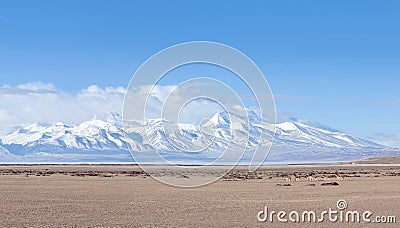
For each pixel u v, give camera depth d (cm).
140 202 4544
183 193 5575
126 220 3338
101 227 3039
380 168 18562
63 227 3042
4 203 4453
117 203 4462
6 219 3388
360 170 15825
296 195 5322
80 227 3041
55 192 5750
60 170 15475
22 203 4466
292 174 11762
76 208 4059
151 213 3725
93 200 4759
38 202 4559
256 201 4616
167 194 5441
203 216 3534
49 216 3553
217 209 3959
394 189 6172
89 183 7631
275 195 5334
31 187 6644
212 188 6362
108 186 6862
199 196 5191
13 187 6612
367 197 5016
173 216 3547
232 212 3766
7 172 12644
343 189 6250
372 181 8175
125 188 6400
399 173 11956
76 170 15538
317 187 6706
